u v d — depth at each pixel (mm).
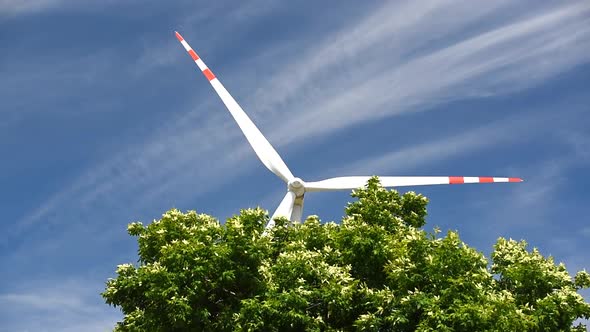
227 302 20984
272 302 19578
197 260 19938
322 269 21172
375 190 28266
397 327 19766
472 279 19656
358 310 21312
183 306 19188
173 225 22953
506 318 18750
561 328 21312
